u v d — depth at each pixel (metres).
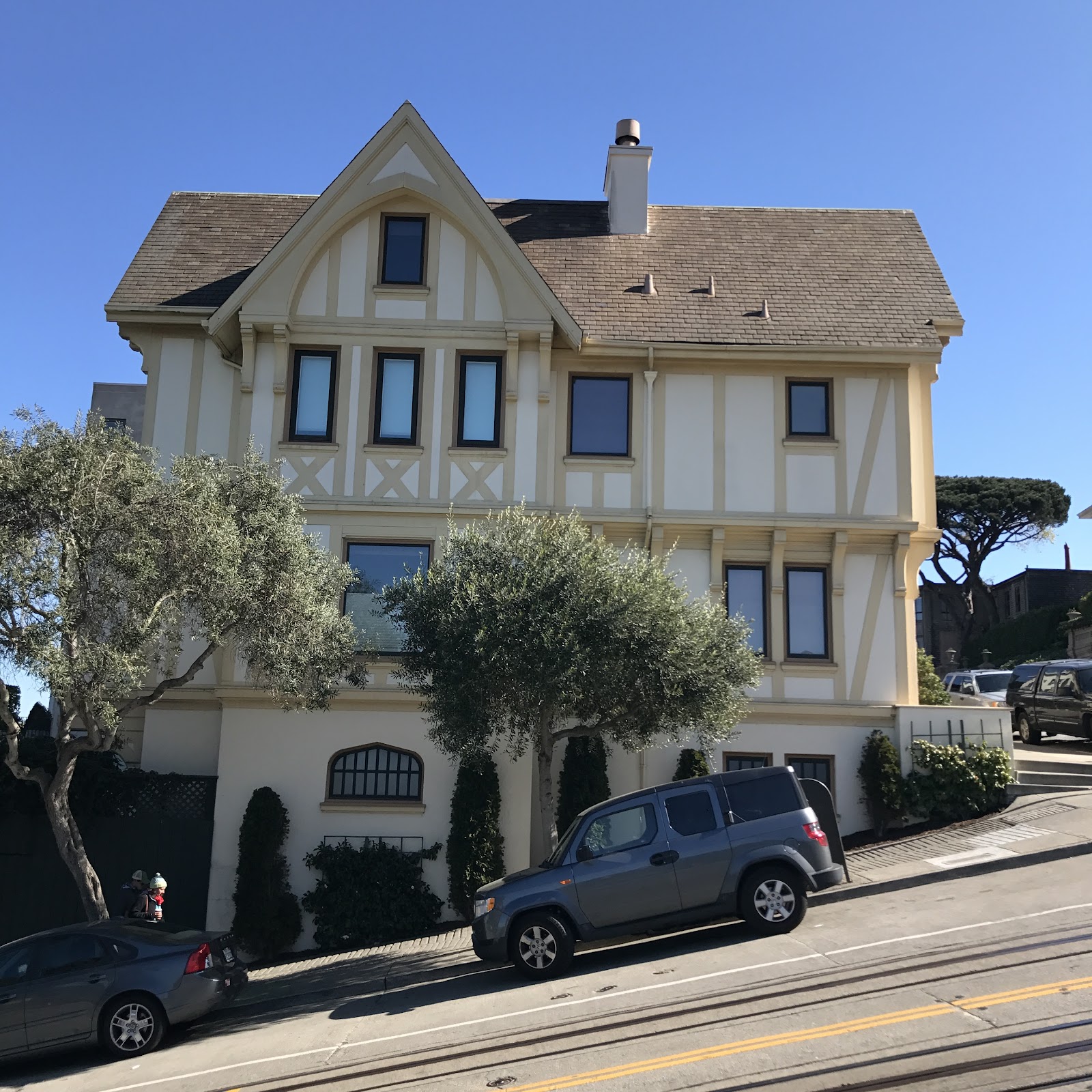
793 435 18.44
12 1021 10.97
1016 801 16.92
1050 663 23.06
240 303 17.69
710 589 18.16
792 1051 7.79
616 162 21.84
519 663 12.76
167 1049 11.16
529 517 14.70
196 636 13.79
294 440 17.69
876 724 17.81
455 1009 10.61
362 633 17.22
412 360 18.09
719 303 19.45
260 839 16.17
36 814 16.56
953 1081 6.92
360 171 18.09
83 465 12.66
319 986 13.14
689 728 14.09
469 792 16.39
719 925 12.77
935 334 18.64
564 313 17.77
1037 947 9.76
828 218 22.44
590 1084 7.64
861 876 14.20
